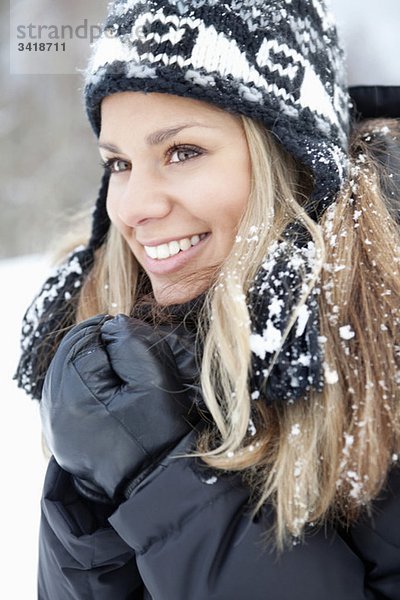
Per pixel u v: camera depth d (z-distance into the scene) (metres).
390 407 0.84
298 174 1.03
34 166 5.89
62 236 1.53
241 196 0.97
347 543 0.86
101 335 0.93
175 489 0.82
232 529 0.82
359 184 0.99
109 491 0.87
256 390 0.85
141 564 0.83
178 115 0.93
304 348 0.83
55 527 0.91
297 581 0.79
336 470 0.84
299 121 0.96
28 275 3.53
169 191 0.96
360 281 0.91
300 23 0.98
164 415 0.85
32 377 1.23
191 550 0.81
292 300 0.85
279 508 0.81
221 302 0.91
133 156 0.97
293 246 0.92
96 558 0.89
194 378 0.93
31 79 5.71
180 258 1.02
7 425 2.11
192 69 0.90
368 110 1.21
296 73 0.96
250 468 0.85
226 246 1.00
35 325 1.24
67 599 0.94
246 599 0.79
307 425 0.85
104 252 1.25
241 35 0.93
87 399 0.86
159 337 0.92
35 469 1.89
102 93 0.96
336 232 0.95
